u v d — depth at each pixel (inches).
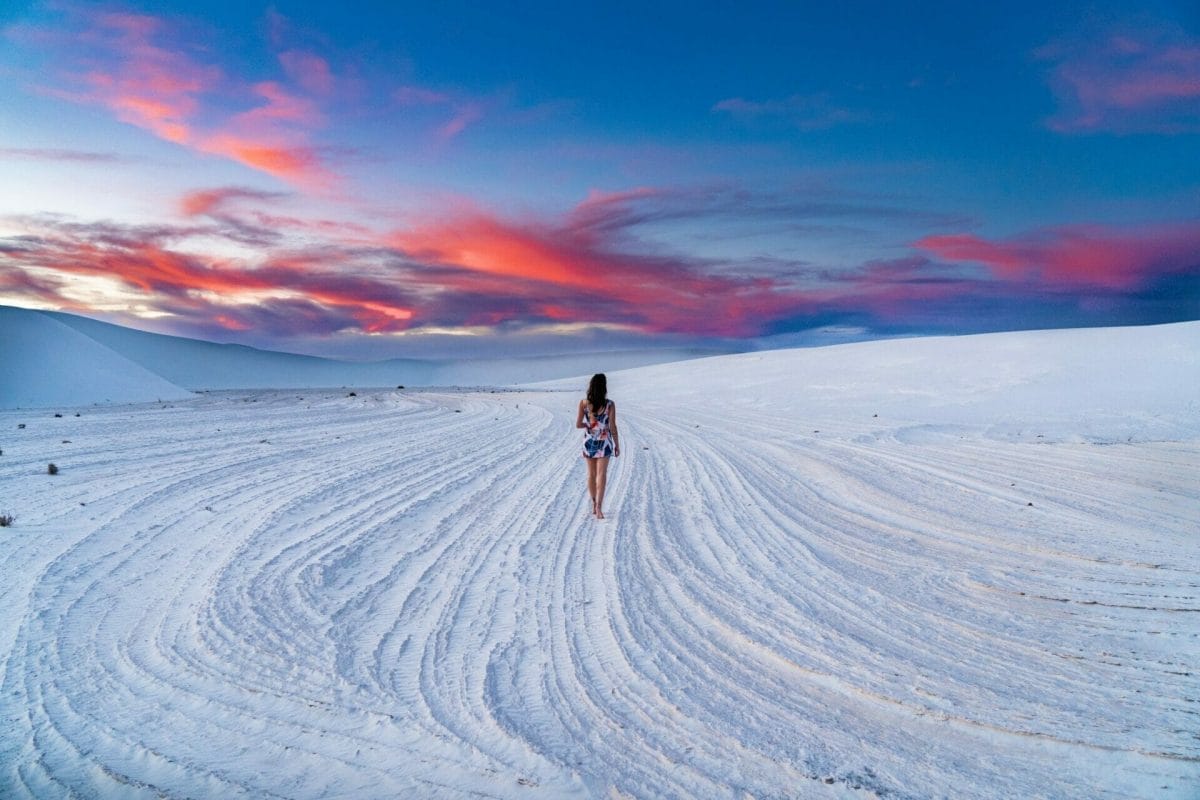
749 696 172.6
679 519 357.1
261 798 132.1
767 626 216.5
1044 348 1269.7
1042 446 610.2
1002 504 392.8
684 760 145.2
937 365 1256.2
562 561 282.5
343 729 156.2
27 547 287.6
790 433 721.0
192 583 247.9
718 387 1386.6
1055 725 159.6
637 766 143.0
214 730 155.6
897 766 143.9
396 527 331.6
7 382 1004.6
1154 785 137.8
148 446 567.5
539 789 135.3
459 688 175.2
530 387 2095.2
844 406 988.6
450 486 433.4
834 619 223.1
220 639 202.2
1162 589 251.8
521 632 210.5
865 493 422.3
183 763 143.1
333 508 366.0
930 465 519.2
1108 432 680.4
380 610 227.3
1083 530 336.2
